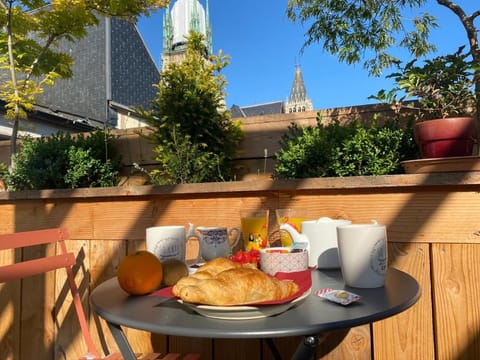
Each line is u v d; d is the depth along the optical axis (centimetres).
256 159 212
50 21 321
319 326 57
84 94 1044
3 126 561
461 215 112
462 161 114
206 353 135
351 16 240
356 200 124
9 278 107
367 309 64
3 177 232
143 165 236
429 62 144
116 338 73
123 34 1265
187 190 143
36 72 353
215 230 112
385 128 162
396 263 118
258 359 130
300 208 131
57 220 164
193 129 207
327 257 104
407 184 115
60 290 159
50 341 158
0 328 166
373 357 118
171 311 69
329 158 162
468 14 166
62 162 222
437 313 113
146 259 83
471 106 145
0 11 301
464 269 111
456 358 111
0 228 174
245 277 65
